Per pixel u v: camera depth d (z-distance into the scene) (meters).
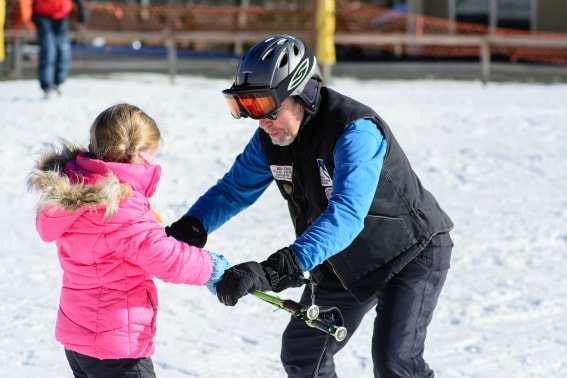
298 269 4.54
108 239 4.65
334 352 5.43
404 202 5.07
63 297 4.87
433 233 5.14
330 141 4.89
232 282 4.47
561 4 31.75
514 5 32.06
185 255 4.67
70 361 4.96
